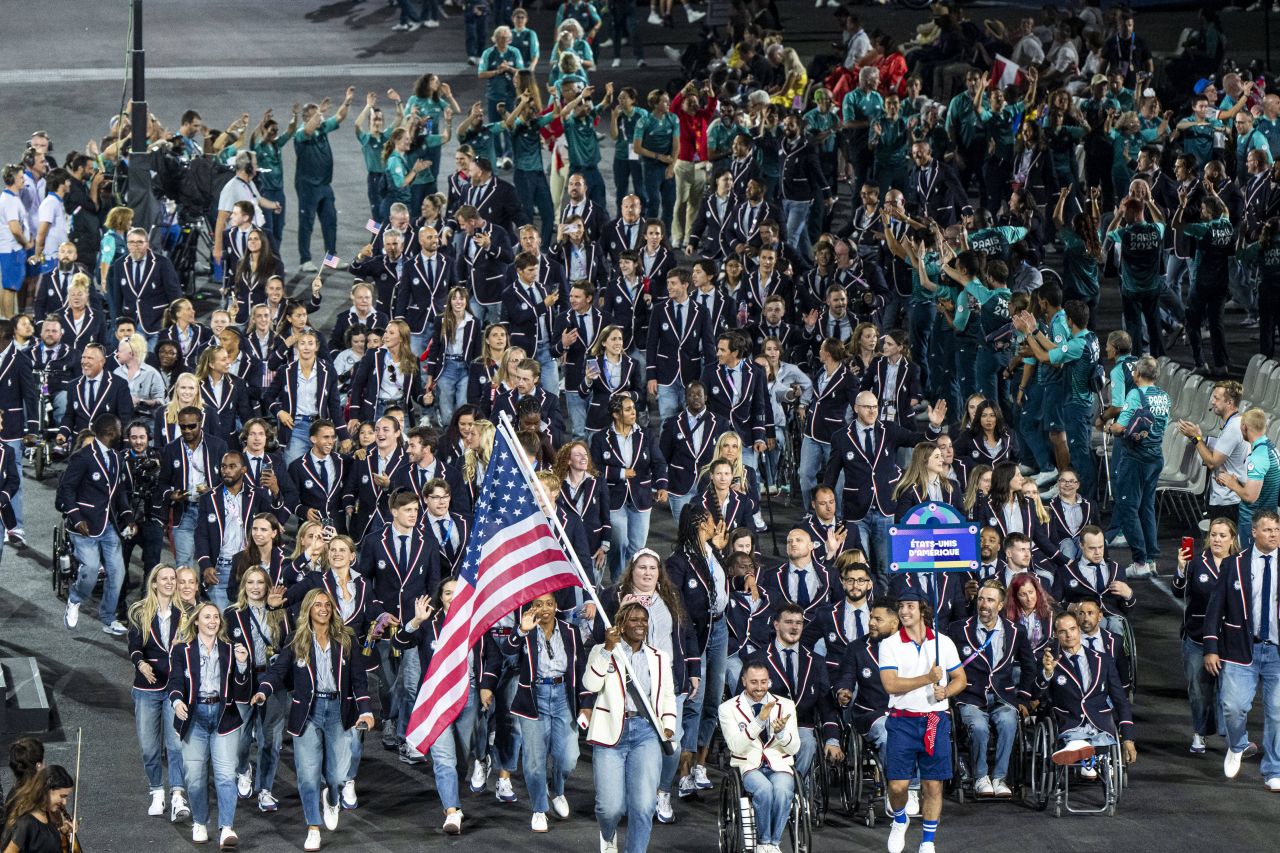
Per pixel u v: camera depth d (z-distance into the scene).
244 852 58.59
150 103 156.50
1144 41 159.25
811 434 83.31
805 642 64.06
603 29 173.88
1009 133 123.75
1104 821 60.62
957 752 62.41
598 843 59.22
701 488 76.19
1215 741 67.00
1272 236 97.00
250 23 189.62
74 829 51.28
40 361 90.56
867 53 140.62
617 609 60.44
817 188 116.75
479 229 98.50
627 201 102.94
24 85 162.38
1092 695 62.62
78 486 73.12
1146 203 97.56
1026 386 85.75
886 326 100.94
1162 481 85.31
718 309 93.50
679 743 59.78
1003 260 94.19
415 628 63.50
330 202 120.69
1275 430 84.69
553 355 91.62
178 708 58.00
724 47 152.75
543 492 57.88
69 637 75.00
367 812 61.56
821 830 60.50
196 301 114.50
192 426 73.69
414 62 172.50
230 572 70.62
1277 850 58.44
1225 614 63.38
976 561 62.22
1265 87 132.62
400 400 84.12
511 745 61.56
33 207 113.44
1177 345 106.88
